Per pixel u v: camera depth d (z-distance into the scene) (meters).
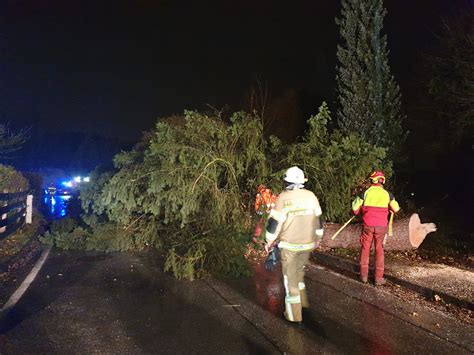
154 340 4.77
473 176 12.09
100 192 10.37
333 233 8.80
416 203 11.91
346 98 11.43
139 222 10.03
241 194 9.27
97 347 4.62
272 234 5.13
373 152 9.16
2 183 10.93
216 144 9.14
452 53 11.72
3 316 5.61
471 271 7.25
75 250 10.31
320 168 9.16
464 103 11.23
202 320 5.35
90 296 6.44
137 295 6.45
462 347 4.50
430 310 5.60
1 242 10.39
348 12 11.09
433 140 12.94
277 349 4.48
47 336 4.93
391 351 4.41
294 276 5.20
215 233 7.84
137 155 9.09
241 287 6.75
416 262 7.80
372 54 10.91
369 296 6.16
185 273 7.27
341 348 4.49
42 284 7.21
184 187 8.23
